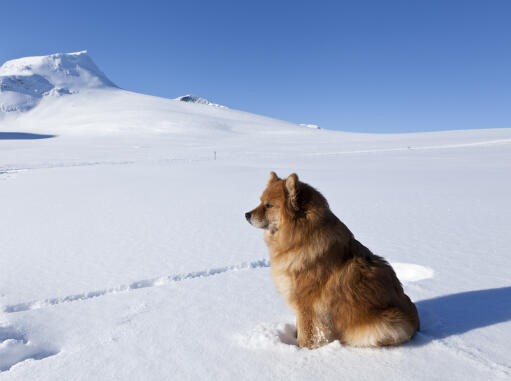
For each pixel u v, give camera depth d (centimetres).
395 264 492
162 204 1035
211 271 484
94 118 12181
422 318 327
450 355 260
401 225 707
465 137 5175
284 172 1975
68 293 415
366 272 278
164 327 330
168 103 15175
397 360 258
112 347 297
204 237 661
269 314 351
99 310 374
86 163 2962
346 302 277
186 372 258
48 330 337
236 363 267
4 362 294
